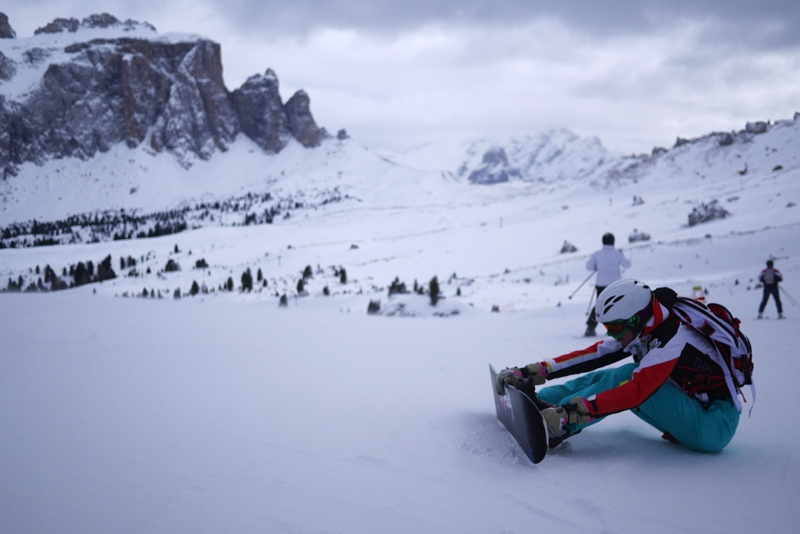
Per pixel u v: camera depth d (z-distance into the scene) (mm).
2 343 6898
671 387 2824
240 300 52625
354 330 9680
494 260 76562
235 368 5461
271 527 1952
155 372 5168
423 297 22531
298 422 3482
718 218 75500
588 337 8820
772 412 3596
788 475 2477
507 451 2916
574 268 49438
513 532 1957
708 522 2043
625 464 2693
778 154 171875
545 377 3266
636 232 71500
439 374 5348
